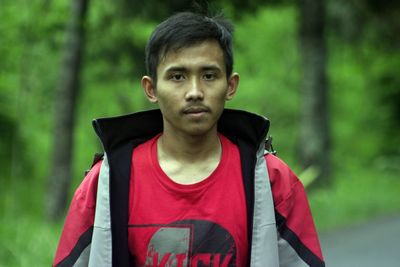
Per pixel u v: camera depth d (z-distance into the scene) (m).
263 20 38.28
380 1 21.78
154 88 3.85
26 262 11.39
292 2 20.00
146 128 3.96
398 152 38.00
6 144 22.62
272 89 41.78
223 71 3.75
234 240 3.73
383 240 15.11
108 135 3.85
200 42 3.67
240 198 3.79
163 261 3.71
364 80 39.00
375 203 21.12
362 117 40.25
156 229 3.73
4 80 19.97
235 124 3.94
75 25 16.84
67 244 3.87
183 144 3.83
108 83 21.73
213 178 3.79
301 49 20.17
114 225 3.76
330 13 22.47
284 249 3.86
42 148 26.08
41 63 20.92
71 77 16.95
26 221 14.67
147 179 3.80
